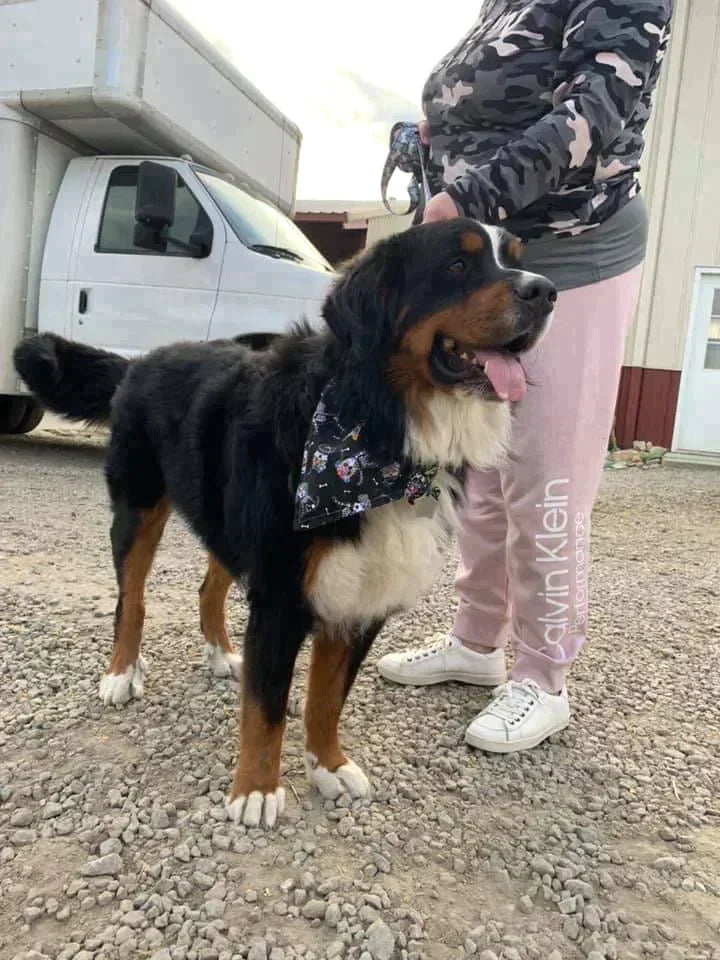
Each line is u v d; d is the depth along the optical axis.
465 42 2.52
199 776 2.24
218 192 6.42
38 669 2.86
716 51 10.80
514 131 2.42
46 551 4.41
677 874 1.97
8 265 6.48
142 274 6.38
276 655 2.06
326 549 1.99
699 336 11.57
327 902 1.75
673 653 3.50
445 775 2.37
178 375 2.69
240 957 1.59
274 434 2.08
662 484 8.93
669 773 2.47
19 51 6.16
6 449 8.07
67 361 3.17
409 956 1.62
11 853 1.86
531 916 1.79
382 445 2.00
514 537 2.62
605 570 4.96
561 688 2.70
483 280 2.00
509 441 2.37
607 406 2.56
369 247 2.09
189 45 6.44
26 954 1.55
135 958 1.57
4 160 6.34
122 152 7.09
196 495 2.41
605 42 2.11
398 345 2.01
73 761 2.28
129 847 1.91
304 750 2.33
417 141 2.84
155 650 3.12
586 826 2.16
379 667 3.04
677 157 11.19
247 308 6.17
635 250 2.53
